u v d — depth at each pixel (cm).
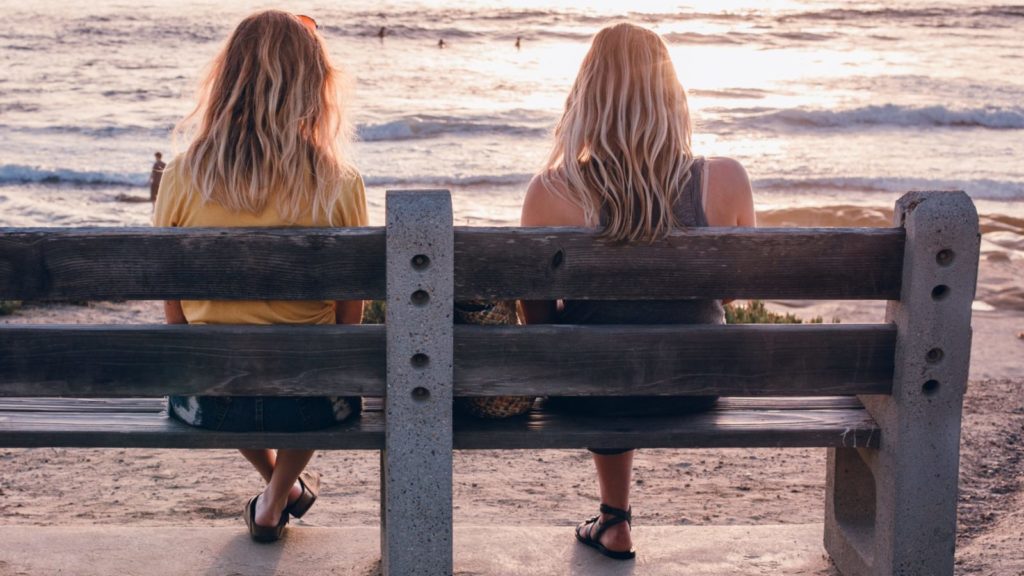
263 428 299
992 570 359
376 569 343
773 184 2294
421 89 3919
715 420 312
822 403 328
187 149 309
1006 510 445
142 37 5341
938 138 2969
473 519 446
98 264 268
